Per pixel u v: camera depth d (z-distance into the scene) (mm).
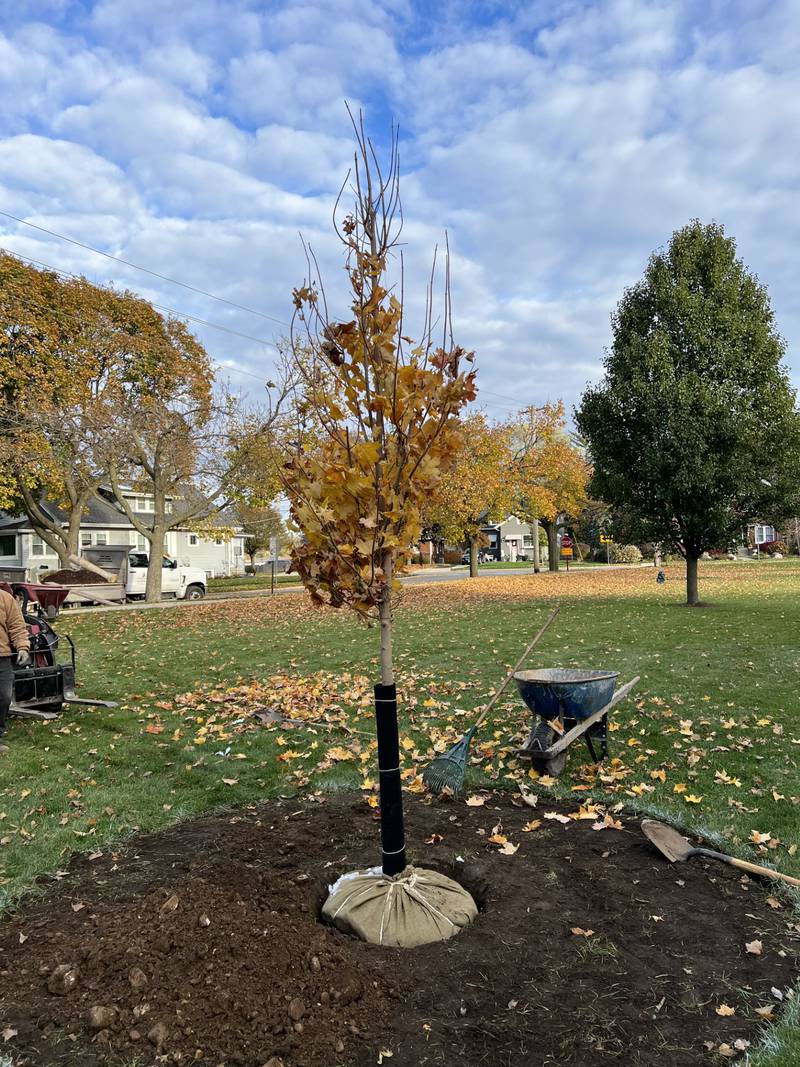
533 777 5402
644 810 4727
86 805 5105
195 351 27656
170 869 3971
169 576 27781
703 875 3795
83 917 3422
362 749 6328
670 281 16859
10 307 23016
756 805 4770
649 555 62750
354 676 9641
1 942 3229
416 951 3131
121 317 26375
